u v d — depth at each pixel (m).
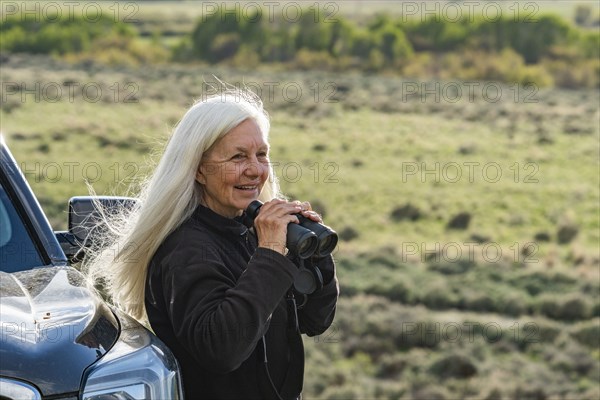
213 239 4.74
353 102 88.50
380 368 25.72
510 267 36.69
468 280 34.94
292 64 135.88
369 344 27.03
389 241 42.44
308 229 4.57
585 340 28.41
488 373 25.33
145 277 4.86
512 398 23.69
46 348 3.99
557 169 56.94
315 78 117.25
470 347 26.91
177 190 4.71
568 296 31.70
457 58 129.00
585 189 51.16
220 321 4.32
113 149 56.22
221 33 137.25
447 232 44.88
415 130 73.38
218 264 4.60
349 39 139.38
